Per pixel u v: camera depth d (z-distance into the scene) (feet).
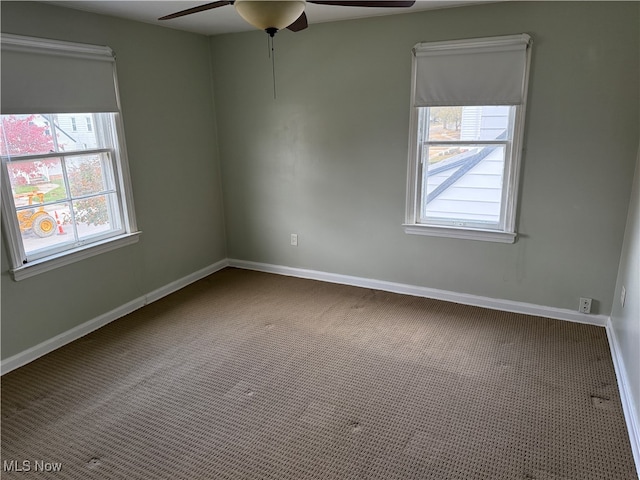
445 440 7.23
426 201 12.32
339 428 7.55
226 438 7.37
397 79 11.62
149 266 12.66
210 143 14.47
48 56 9.27
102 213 11.25
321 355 9.83
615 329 9.85
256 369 9.33
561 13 9.65
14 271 9.16
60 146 10.04
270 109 13.57
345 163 12.95
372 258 13.37
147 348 10.21
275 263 15.08
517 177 10.85
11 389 8.73
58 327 10.30
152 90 12.05
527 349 9.91
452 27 10.69
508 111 10.82
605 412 7.81
